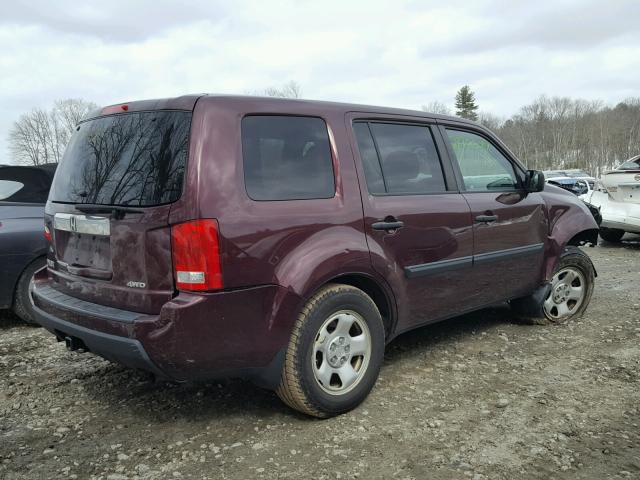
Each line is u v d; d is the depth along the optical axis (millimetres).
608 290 6551
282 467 2797
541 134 111625
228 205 2861
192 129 2896
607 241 10945
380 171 3678
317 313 3154
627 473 2699
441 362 4227
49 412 3471
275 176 3123
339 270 3240
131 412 3459
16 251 5258
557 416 3314
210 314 2793
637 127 106188
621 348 4484
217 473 2754
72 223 3340
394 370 4078
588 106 117125
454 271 4062
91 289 3193
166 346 2746
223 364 2896
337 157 3441
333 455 2904
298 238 3105
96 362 4375
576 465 2781
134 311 2967
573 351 4438
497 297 4531
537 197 4840
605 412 3359
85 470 2801
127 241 2979
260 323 2957
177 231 2791
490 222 4324
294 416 3365
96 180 3240
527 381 3848
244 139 3037
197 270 2768
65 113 63906
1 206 5301
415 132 4027
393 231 3607
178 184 2836
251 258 2904
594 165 107062
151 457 2916
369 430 3172
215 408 3496
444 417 3318
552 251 4938
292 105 3332
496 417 3312
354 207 3414
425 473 2723
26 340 4996
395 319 3721
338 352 3316
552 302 5121
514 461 2822
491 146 4613
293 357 3082
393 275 3598
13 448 3027
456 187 4172
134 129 3145
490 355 4367
